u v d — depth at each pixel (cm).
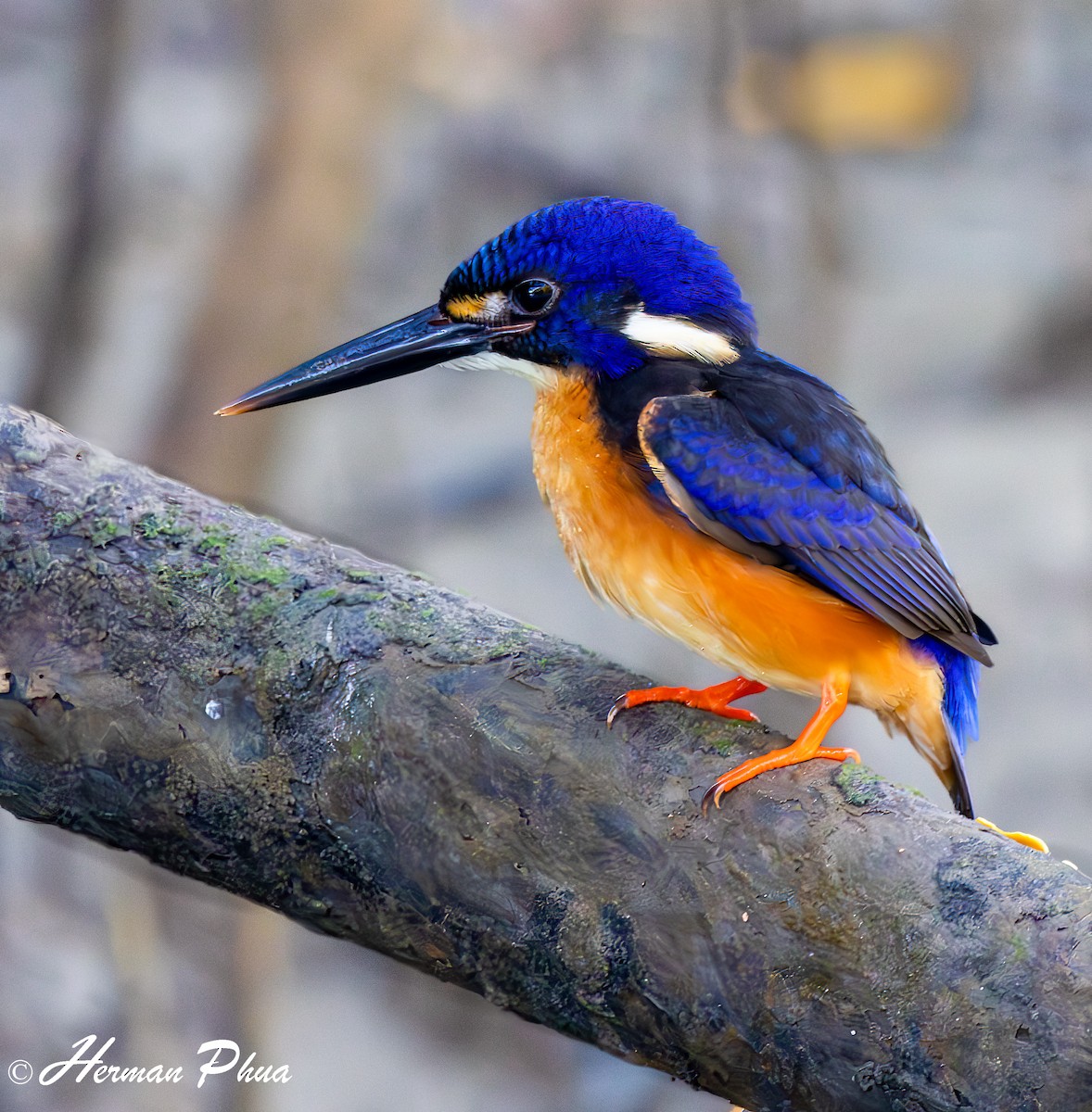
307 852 477
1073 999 397
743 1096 447
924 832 429
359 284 1973
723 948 436
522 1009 470
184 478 1274
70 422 1384
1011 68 2364
